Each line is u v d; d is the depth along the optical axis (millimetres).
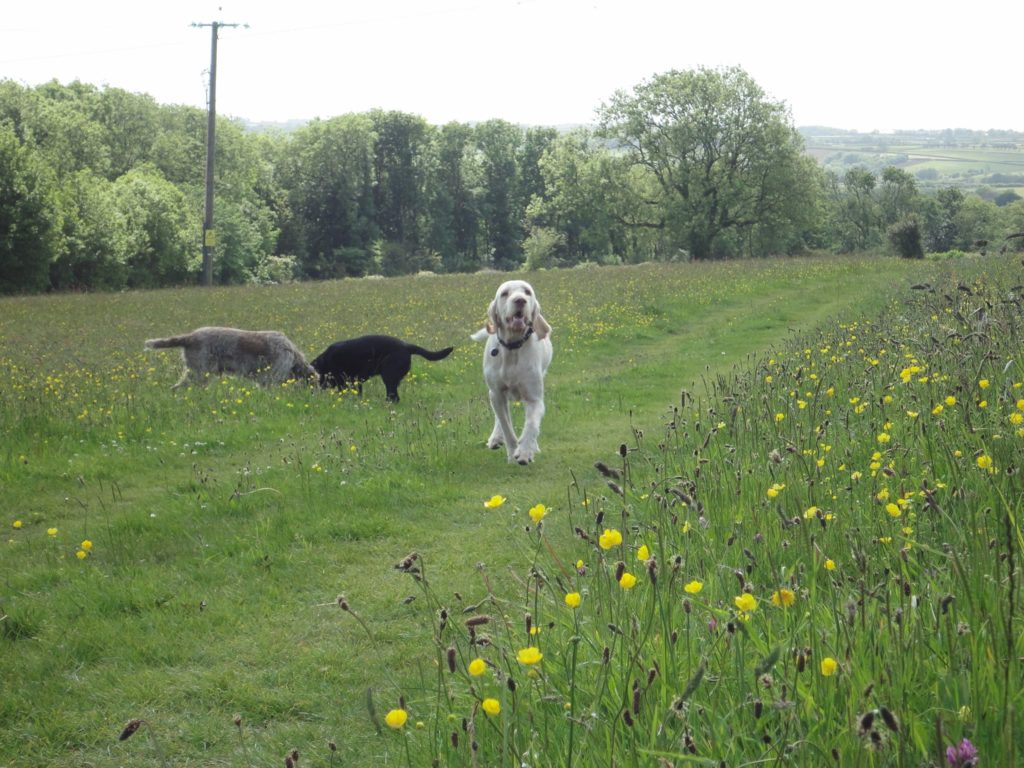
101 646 5215
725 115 62125
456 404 12727
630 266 41500
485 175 100938
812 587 3484
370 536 7020
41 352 17422
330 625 5398
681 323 21109
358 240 93312
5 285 41469
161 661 5043
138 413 11234
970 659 2707
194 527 7293
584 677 3439
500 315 9117
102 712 4492
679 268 36438
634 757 2551
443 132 99562
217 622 5508
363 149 93312
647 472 7684
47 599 5926
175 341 13203
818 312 21656
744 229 65750
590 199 65375
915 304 12664
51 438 10258
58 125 59219
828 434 6383
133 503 8273
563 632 3828
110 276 48719
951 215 103812
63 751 4176
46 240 41688
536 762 2773
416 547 6734
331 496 7934
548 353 9695
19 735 4305
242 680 4730
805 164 63250
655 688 3027
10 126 55031
